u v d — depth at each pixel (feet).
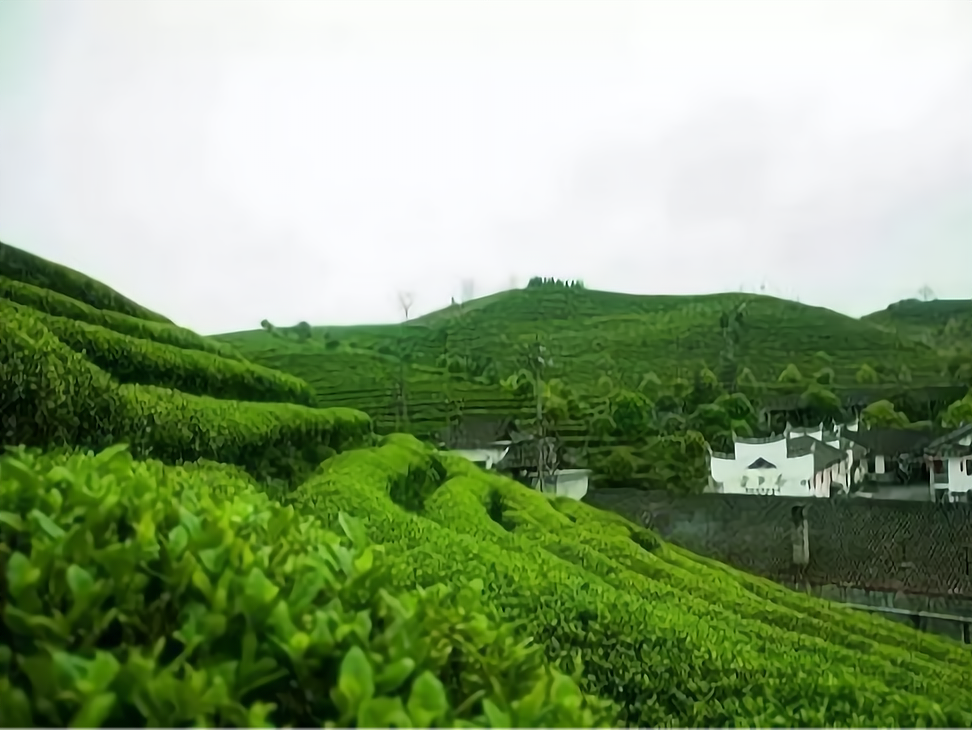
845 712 9.55
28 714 4.50
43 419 9.98
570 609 9.84
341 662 4.87
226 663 4.80
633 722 9.53
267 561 5.84
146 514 5.94
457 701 5.43
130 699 4.48
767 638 9.92
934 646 9.82
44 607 5.14
